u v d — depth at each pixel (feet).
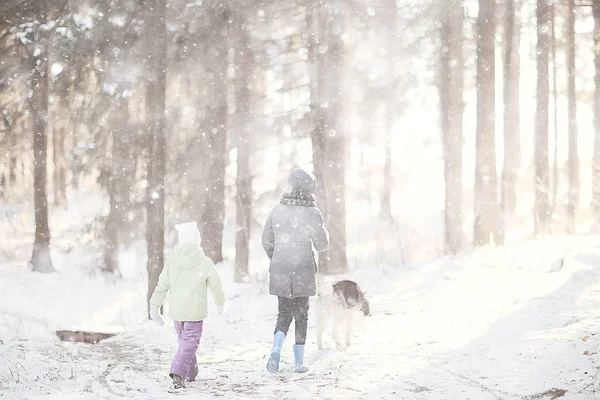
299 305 20.17
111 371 20.61
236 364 21.79
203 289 18.52
